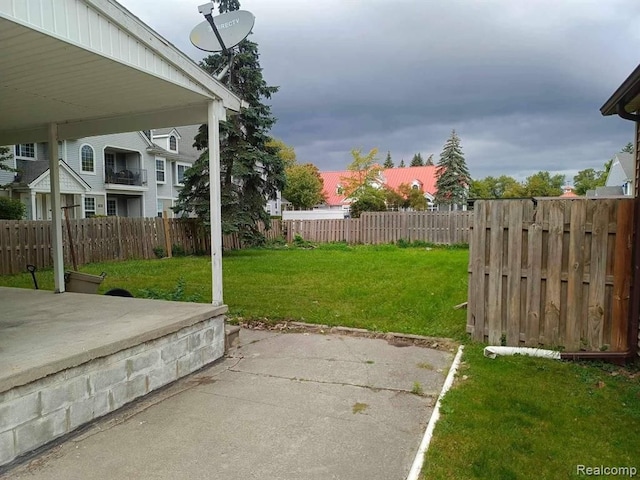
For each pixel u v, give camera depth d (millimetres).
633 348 3592
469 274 4352
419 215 15914
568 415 2664
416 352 4090
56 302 4391
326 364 3771
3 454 2141
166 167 25719
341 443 2414
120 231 11781
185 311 3807
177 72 3633
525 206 4004
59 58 2998
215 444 2408
